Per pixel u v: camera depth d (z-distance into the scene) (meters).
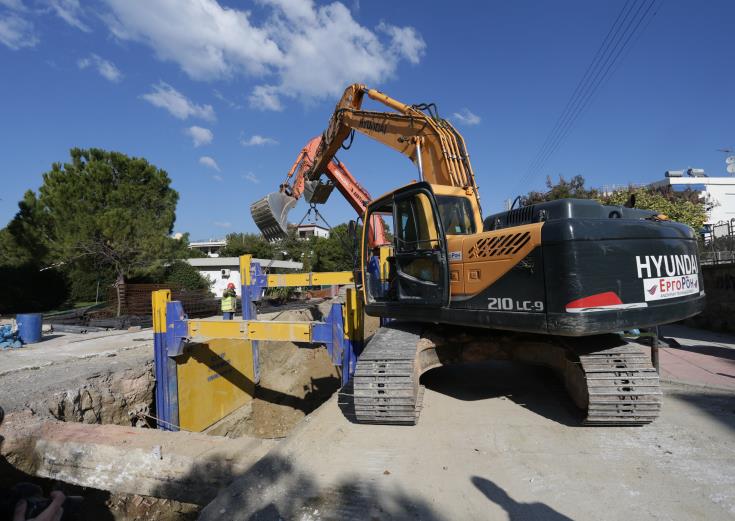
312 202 12.07
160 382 9.29
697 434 4.28
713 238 15.82
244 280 12.35
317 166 11.31
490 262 4.64
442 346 5.71
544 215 5.05
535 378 6.71
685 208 20.03
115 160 20.69
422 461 3.85
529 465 3.69
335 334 8.04
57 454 5.09
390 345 5.18
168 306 9.20
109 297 19.75
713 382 6.20
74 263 19.62
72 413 7.37
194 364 10.32
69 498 1.66
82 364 9.16
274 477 3.64
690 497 3.11
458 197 6.02
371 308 6.20
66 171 20.06
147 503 7.41
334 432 4.61
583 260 4.01
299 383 13.87
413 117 7.74
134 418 8.84
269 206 11.81
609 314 4.00
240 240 43.06
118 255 18.89
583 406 4.66
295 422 12.46
